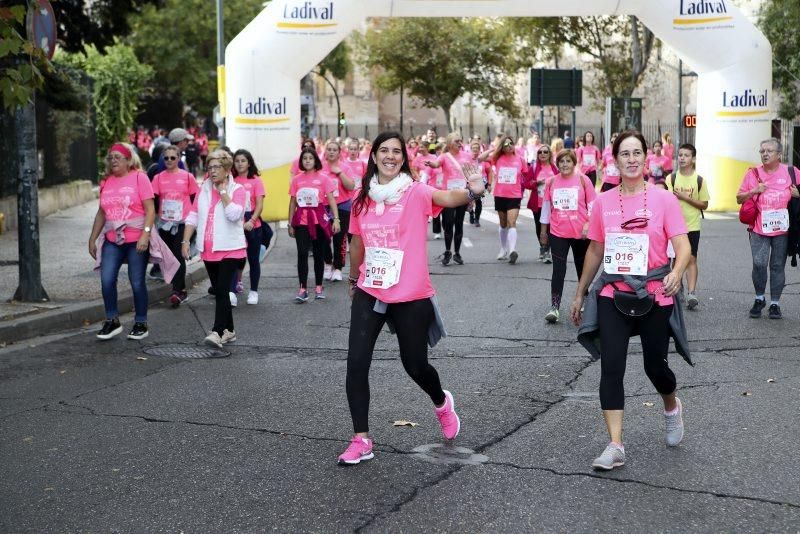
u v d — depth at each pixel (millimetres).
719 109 25016
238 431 6750
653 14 24047
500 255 16938
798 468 5812
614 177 20906
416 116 77688
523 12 23359
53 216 23469
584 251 11250
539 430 6688
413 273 5965
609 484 5562
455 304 12430
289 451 6266
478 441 6426
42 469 6008
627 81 44531
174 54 53750
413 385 8070
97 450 6371
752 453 6109
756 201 11016
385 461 6027
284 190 24844
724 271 14992
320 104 76938
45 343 10148
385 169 6000
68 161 27188
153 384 8242
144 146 46656
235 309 12320
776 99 37469
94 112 30781
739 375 8297
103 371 8797
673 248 5793
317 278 13102
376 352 9445
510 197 16516
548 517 5066
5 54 8523
